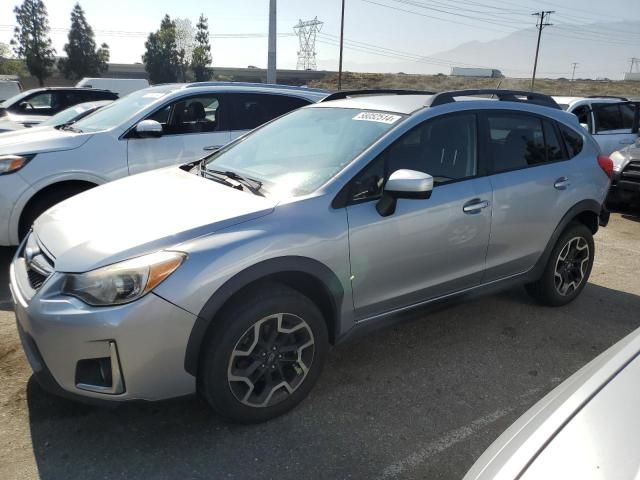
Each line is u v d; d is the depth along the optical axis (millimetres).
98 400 2395
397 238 3082
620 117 9766
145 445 2611
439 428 2820
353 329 3084
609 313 4398
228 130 6031
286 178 3156
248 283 2553
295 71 87375
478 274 3635
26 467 2436
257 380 2717
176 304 2377
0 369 3213
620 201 8172
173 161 5617
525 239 3859
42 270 2568
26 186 4727
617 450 1355
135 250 2412
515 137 3854
